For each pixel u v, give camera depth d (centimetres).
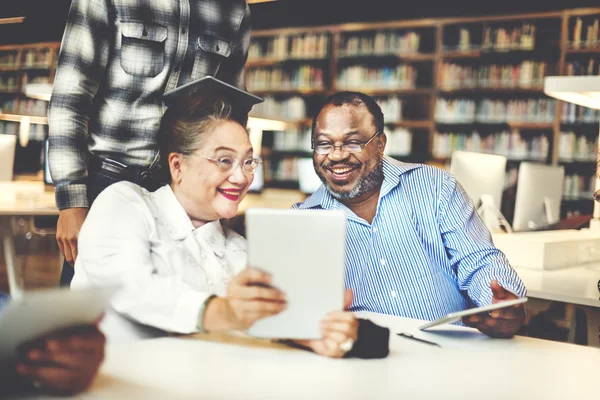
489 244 204
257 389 104
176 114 158
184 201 161
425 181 207
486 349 138
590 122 703
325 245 122
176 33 223
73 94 207
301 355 127
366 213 209
